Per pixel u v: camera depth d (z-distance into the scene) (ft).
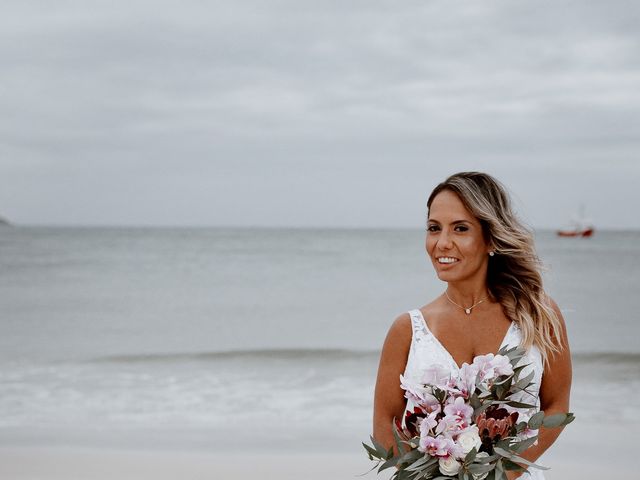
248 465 21.20
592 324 50.80
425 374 8.42
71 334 48.78
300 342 46.26
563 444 23.15
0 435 24.30
